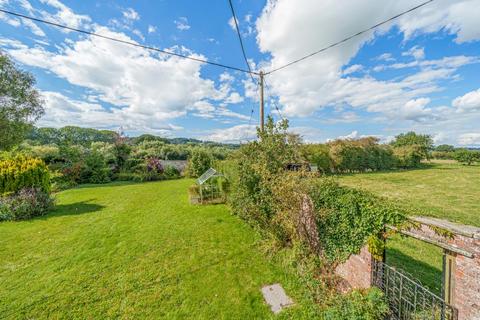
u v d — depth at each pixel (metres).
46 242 6.79
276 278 4.88
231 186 10.20
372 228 3.68
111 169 21.39
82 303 4.14
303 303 4.04
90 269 5.29
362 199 3.91
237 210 9.11
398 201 4.16
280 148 7.92
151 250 6.27
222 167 14.46
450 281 2.74
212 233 7.51
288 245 5.84
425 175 23.66
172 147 32.78
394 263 5.21
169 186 17.72
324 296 4.03
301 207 5.16
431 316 2.88
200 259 5.75
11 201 9.01
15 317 3.80
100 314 3.88
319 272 4.57
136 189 16.25
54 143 24.14
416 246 6.10
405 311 3.18
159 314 3.87
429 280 4.51
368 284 3.71
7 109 17.00
